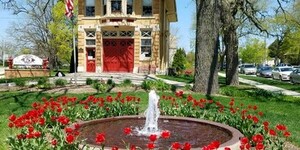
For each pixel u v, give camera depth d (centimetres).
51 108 873
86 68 2861
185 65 4719
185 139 740
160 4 2836
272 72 4166
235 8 2270
